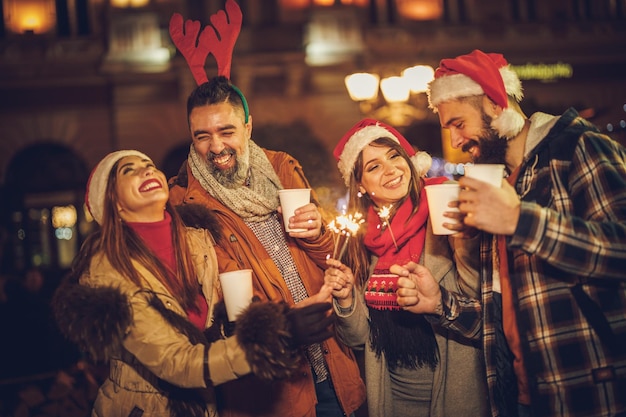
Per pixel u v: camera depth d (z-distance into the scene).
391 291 3.19
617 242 2.40
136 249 2.81
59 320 2.64
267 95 20.09
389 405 3.25
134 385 2.80
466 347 3.19
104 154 19.78
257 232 3.35
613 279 2.46
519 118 2.80
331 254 3.37
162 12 19.55
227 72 3.48
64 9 20.06
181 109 19.81
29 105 19.70
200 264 2.97
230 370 2.58
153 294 2.74
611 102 21.62
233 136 3.22
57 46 19.78
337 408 3.43
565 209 2.64
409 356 3.20
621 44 21.67
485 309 2.95
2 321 7.43
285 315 2.62
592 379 2.57
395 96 12.03
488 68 2.84
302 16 20.30
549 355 2.63
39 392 5.21
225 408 3.13
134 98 19.70
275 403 3.12
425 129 20.25
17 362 7.36
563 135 2.70
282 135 12.61
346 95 20.20
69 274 2.85
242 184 3.32
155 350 2.65
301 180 3.50
